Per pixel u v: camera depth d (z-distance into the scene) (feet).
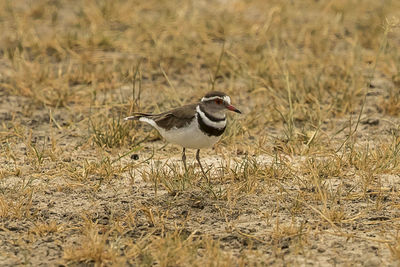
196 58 62.90
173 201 34.45
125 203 34.60
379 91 54.13
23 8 75.36
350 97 51.11
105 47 65.00
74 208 34.12
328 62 60.08
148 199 34.91
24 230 31.76
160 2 78.13
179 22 70.59
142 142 44.80
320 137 44.80
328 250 29.73
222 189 36.27
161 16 72.90
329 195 35.29
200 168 39.86
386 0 75.92
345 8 74.84
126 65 60.08
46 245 30.30
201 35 67.05
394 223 32.30
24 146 43.55
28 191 35.65
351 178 37.81
